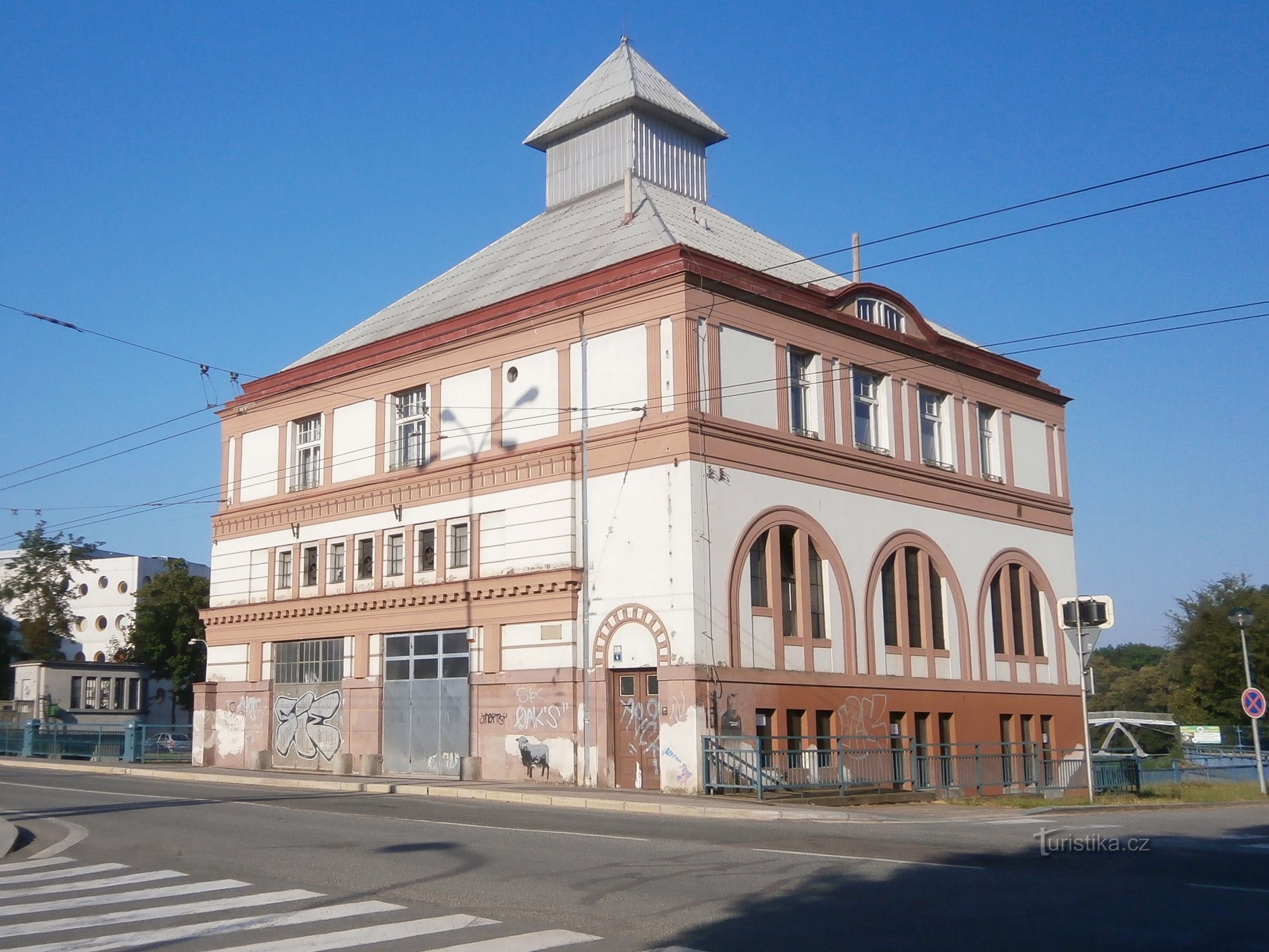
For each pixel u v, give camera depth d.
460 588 30.78
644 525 27.33
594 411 28.78
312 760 34.66
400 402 34.22
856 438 32.12
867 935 9.48
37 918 10.62
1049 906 10.69
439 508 32.16
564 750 27.92
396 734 32.28
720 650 26.53
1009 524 37.06
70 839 16.94
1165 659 88.25
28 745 44.75
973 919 10.09
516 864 13.34
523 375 30.67
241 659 37.53
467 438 31.81
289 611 35.81
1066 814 22.30
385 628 32.88
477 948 9.07
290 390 37.38
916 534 33.09
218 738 37.84
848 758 28.42
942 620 33.66
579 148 40.62
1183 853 14.73
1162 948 9.00
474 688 30.36
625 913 10.41
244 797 24.17
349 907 10.87
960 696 33.44
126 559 78.75
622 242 32.44
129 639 66.00
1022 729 35.84
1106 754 35.50
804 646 28.78
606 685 27.53
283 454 37.34
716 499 27.23
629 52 40.97
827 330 31.38
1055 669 37.72
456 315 32.84
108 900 11.57
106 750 41.44
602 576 28.00
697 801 22.75
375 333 37.19
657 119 40.22
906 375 34.06
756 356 29.09
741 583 27.39
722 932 9.58
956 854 14.29
